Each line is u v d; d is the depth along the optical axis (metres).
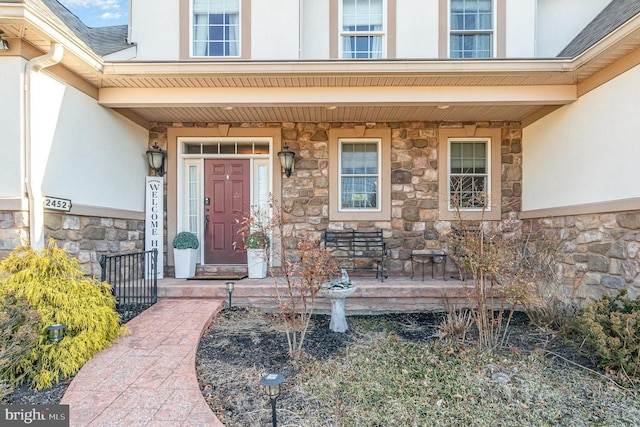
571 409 2.37
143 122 5.41
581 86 4.27
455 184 5.70
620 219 3.68
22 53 3.34
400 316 4.41
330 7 5.31
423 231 5.62
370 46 5.34
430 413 2.31
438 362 3.02
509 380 2.72
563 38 5.43
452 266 5.60
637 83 3.46
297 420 2.22
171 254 5.59
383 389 2.58
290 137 5.65
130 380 2.55
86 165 4.17
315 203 5.64
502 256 3.46
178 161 5.64
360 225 5.63
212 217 5.78
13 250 3.14
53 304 2.81
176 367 2.75
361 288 4.59
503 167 5.62
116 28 5.91
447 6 5.25
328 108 4.85
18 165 3.33
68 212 3.84
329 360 3.05
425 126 5.64
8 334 2.42
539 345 3.38
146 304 4.27
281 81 4.33
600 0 5.41
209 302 4.40
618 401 2.46
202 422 2.10
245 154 5.75
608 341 2.76
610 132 3.80
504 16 5.22
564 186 4.56
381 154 5.64
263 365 2.94
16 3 2.91
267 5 5.15
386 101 4.50
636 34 3.21
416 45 5.25
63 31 3.36
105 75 4.07
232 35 5.20
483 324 3.47
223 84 4.40
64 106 3.83
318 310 4.54
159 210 5.49
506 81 4.32
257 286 4.59
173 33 5.14
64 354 2.65
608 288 3.83
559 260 4.56
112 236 4.67
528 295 3.37
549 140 4.88
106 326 3.07
